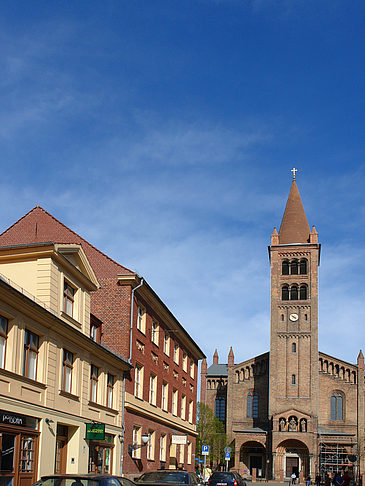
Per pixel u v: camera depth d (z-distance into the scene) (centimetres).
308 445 8981
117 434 3409
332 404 9719
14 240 4116
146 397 4059
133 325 3803
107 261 3859
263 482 8719
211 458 9425
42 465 2389
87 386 2952
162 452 4525
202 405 9356
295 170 10800
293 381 9475
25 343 2344
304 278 9856
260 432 9438
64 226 4075
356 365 9775
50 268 2594
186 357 5538
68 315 2752
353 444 9288
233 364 10462
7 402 2127
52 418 2506
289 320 9731
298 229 10181
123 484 1708
